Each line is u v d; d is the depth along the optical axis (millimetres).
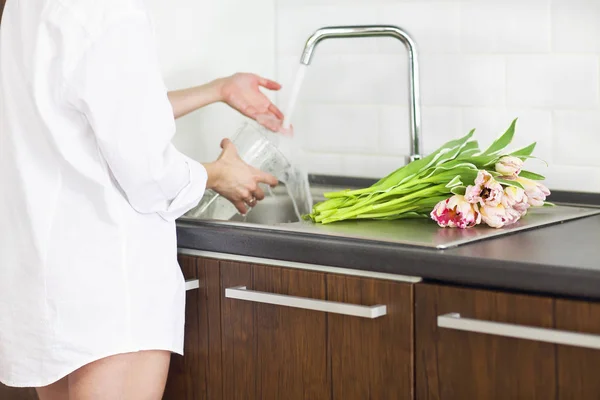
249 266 1732
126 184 1606
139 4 1603
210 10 2387
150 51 1600
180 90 2154
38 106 1576
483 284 1453
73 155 1604
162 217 1706
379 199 1875
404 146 2414
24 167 1634
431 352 1524
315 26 2535
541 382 1414
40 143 1621
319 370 1666
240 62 2506
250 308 1746
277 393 1731
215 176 1919
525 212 1837
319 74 2551
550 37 2133
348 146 2521
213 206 2090
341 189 2438
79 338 1650
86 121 1604
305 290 1659
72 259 1639
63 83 1554
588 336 1337
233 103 2164
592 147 2109
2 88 1651
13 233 1668
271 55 2615
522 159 1920
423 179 1846
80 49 1546
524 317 1416
